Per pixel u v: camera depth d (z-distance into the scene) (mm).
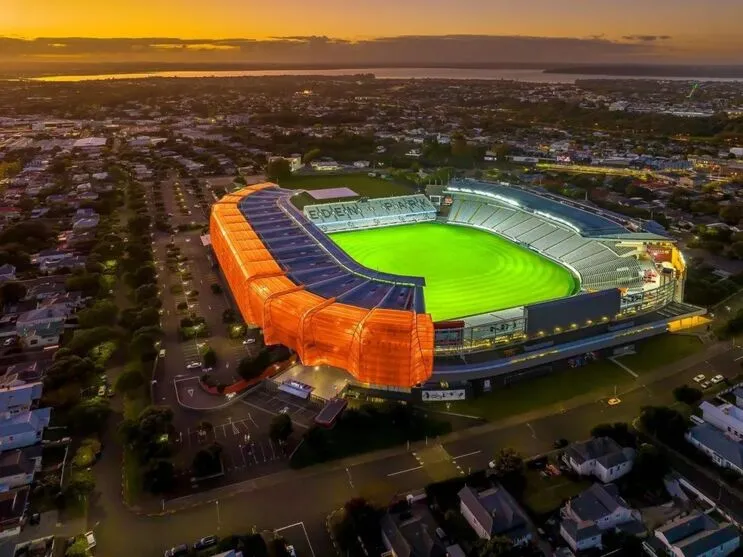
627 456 118688
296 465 122625
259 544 100188
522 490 115188
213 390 149000
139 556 100500
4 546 101938
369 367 143000
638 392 148875
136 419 131000
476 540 102438
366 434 131625
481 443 129625
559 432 133375
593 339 163875
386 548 102062
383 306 153375
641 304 179375
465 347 156500
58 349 169250
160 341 174250
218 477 119375
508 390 150000
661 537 99625
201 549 101750
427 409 141875
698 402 142750
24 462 119812
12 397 140750
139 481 118625
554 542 102938
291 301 157500
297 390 147125
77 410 135625
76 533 105562
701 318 185750
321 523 107750
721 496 113188
